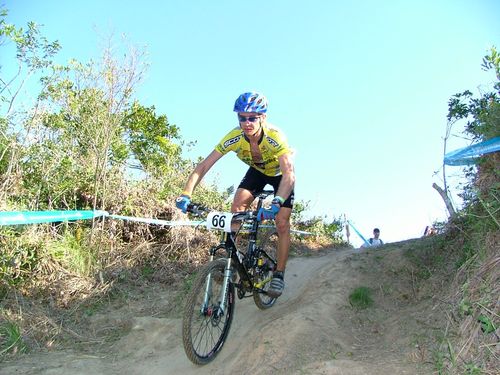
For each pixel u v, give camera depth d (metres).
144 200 5.94
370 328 3.46
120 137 6.68
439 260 4.08
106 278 4.91
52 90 5.74
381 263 4.59
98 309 4.47
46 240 4.74
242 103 3.58
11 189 5.03
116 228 5.62
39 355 3.56
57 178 5.47
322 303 3.79
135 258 5.35
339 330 3.37
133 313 4.43
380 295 3.98
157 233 5.95
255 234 3.82
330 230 9.92
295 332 3.21
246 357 3.16
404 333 3.15
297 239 8.53
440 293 3.46
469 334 2.64
